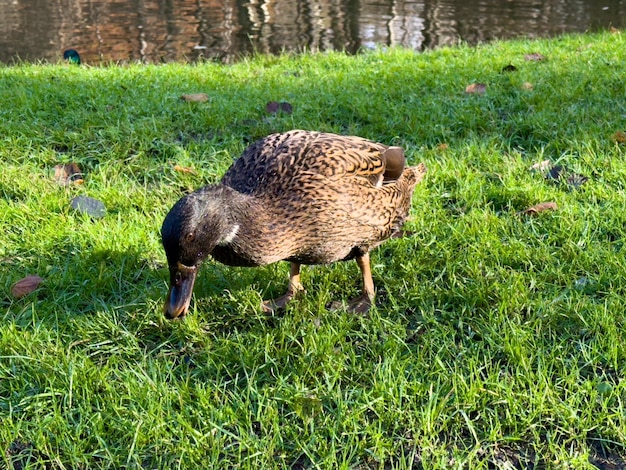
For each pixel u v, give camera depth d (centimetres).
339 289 108
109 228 121
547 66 204
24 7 390
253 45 311
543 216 122
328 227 93
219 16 367
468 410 83
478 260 110
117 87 191
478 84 182
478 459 78
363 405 83
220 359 92
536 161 141
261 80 202
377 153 100
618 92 175
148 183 139
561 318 97
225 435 80
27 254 116
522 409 82
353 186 94
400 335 96
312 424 80
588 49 232
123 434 81
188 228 81
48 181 136
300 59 237
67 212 126
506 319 97
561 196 127
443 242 115
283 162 92
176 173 139
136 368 91
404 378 86
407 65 217
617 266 106
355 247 99
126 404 85
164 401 84
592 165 136
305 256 95
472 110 165
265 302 105
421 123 159
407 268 109
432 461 76
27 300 104
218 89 191
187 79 203
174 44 313
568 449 79
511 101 171
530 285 104
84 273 109
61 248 117
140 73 213
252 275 110
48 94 180
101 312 101
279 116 165
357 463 77
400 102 174
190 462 77
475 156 144
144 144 149
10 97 178
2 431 80
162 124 160
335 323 98
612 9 383
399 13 375
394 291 106
